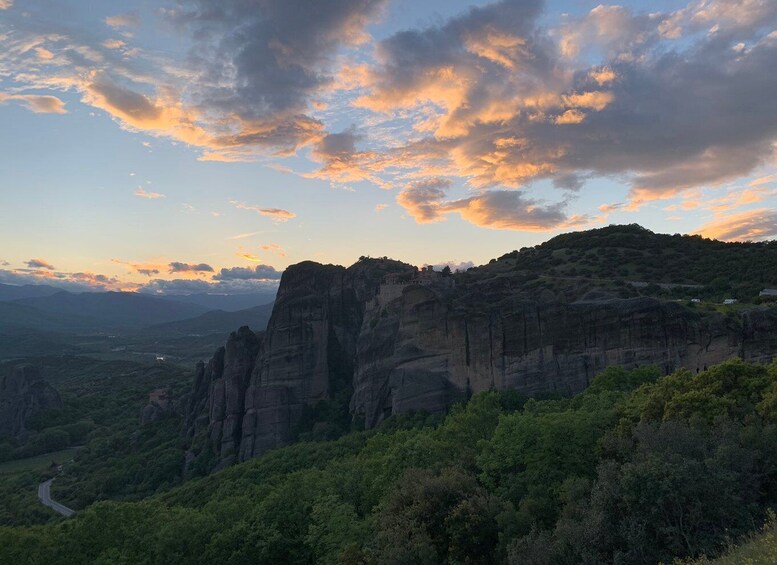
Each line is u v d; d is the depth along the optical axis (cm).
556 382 8638
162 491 12169
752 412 3688
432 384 9581
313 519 5206
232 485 8550
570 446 4312
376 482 5562
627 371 7450
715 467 2881
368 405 11338
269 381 13212
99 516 5488
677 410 3966
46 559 4966
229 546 5091
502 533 3625
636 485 2884
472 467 5128
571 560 2972
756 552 2100
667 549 2777
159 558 5025
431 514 3984
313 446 9888
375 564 3728
